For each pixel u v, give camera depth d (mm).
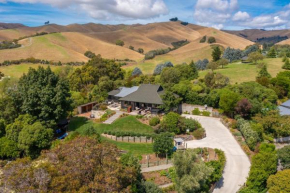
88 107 58531
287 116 44312
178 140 36656
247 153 35062
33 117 40250
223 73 80312
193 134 40625
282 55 104812
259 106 47125
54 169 17703
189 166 25625
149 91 52594
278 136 41062
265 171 28219
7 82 61250
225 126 46156
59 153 20703
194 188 24484
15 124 36344
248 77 73188
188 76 74562
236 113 47969
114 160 21031
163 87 59906
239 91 54406
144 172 29422
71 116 51688
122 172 19922
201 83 62156
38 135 33938
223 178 30234
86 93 65438
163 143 32000
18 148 34969
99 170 19047
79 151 20406
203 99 54125
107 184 17703
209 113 52406
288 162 30359
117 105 58031
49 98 42156
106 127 43438
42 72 45906
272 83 61125
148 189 25234
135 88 61625
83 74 74000
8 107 41531
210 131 43562
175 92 56344
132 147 35719
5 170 18719
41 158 20828
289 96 58719
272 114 44000
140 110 49594
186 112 54750
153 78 74812
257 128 40188
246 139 38062
